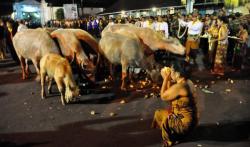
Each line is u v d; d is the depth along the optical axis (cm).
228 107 648
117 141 502
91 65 858
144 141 497
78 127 567
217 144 477
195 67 1062
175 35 1424
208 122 564
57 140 515
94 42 906
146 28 887
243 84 838
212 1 1994
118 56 802
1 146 498
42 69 724
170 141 471
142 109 655
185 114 448
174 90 442
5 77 1047
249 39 1066
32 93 812
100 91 806
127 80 908
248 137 500
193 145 475
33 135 539
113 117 611
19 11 3052
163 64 1003
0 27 1445
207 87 809
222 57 948
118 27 939
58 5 4306
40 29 907
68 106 691
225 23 947
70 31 875
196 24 1102
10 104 730
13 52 1269
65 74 674
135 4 1928
